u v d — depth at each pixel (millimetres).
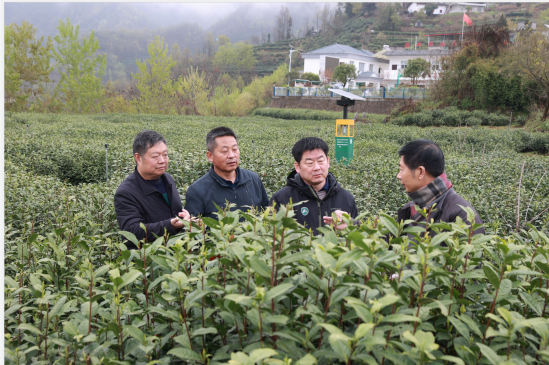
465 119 30516
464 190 6555
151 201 3176
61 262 1882
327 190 3113
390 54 70000
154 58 50906
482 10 128375
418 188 2418
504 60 31109
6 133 14719
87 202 4973
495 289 1373
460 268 1429
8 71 40844
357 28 137500
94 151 10641
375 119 35969
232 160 3213
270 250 1408
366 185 6656
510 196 6012
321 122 37000
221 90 62156
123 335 1324
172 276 1275
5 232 2889
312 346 1091
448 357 971
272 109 48781
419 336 976
